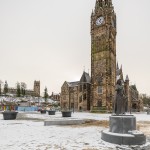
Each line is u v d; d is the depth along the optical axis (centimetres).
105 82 8969
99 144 1348
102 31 9544
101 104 8988
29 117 4100
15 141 1395
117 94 1723
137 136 1367
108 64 9094
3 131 1914
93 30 9900
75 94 11375
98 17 9831
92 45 9831
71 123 2741
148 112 7881
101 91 9081
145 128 2411
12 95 19312
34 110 8650
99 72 9319
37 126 2416
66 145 1289
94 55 9669
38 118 3794
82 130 2084
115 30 10400
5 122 2925
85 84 10519
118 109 1694
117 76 11044
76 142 1399
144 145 1351
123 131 1473
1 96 17800
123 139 1359
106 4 9769
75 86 11438
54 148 1195
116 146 1288
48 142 1377
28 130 2012
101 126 2533
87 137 1617
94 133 1855
